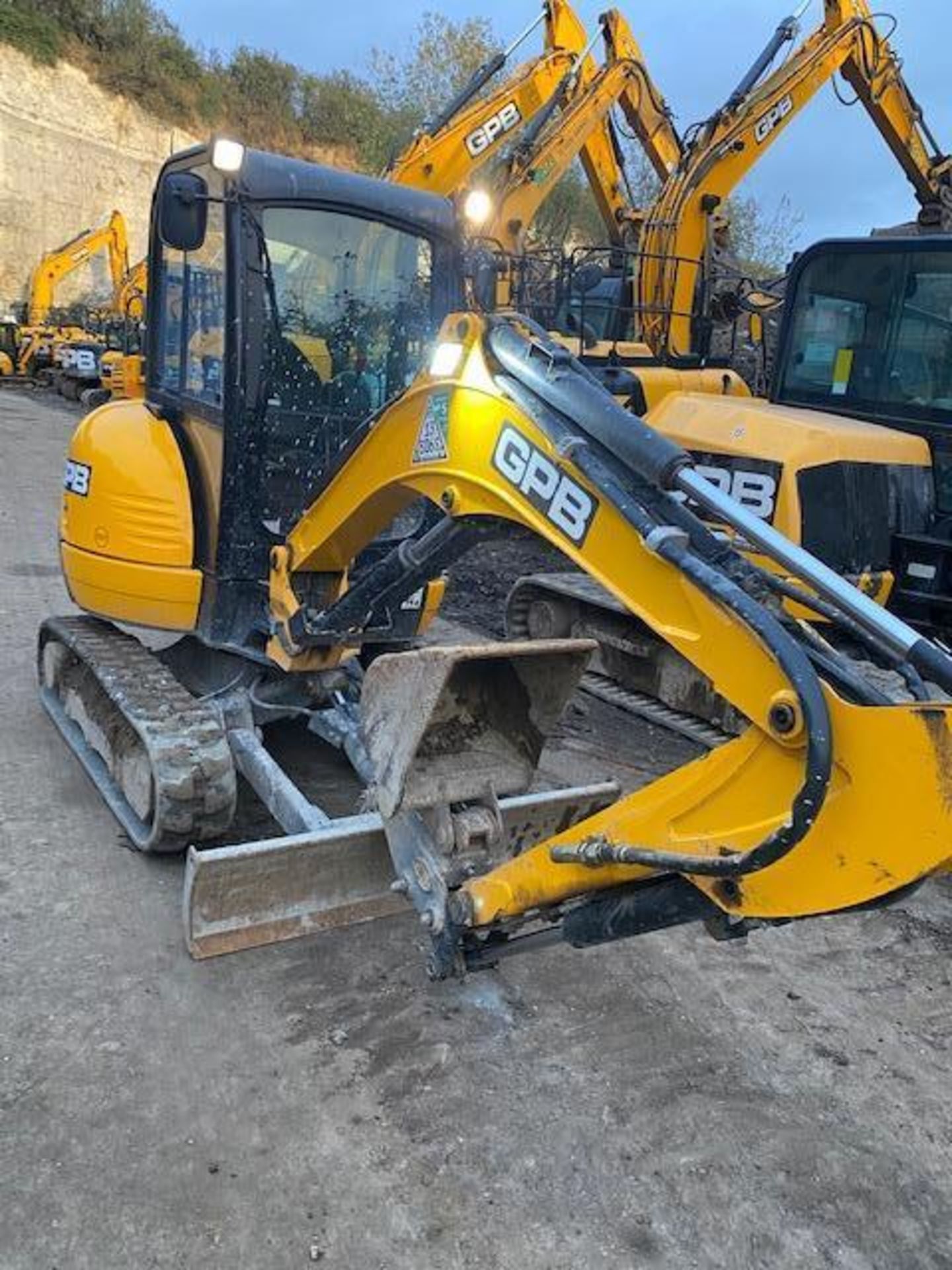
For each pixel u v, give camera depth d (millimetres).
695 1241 2432
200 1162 2545
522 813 3471
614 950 3578
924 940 3814
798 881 2037
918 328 5531
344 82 35875
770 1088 2953
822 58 10188
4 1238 2299
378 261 4219
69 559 4492
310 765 4793
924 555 5289
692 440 5281
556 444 2510
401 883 2934
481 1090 2855
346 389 4219
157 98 31766
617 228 12117
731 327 11250
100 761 4312
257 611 4121
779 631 2057
